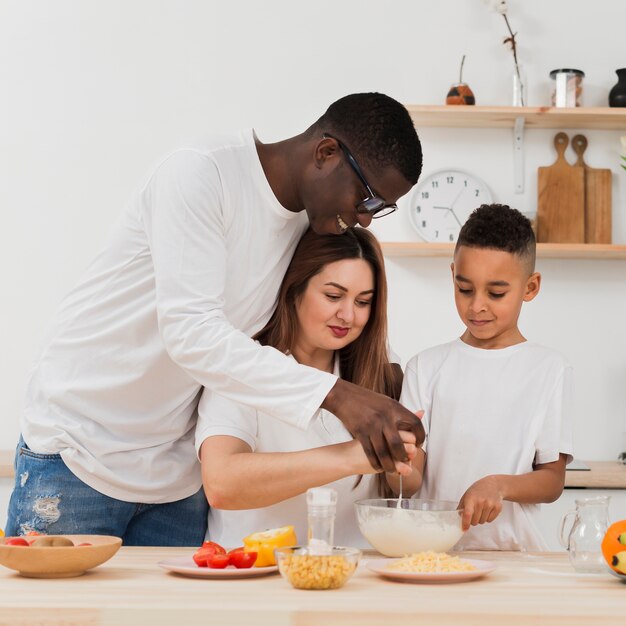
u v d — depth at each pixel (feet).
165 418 5.93
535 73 11.12
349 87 11.09
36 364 6.15
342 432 5.79
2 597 3.66
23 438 6.08
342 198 5.22
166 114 11.02
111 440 5.86
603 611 3.50
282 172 5.49
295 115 11.07
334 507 4.07
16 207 10.91
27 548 4.01
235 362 4.69
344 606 3.52
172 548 5.15
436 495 6.18
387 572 4.13
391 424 4.37
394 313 10.82
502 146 11.01
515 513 5.87
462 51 11.10
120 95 11.03
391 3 11.13
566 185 10.85
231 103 11.05
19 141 10.98
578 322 10.87
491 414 6.11
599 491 9.26
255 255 5.65
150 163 10.99
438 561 4.21
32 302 10.85
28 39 11.06
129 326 5.68
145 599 3.62
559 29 11.17
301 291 5.85
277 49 11.10
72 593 3.75
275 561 4.50
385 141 5.09
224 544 5.82
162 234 5.14
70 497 5.88
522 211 10.93
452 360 6.36
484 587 4.01
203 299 5.02
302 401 4.53
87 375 5.82
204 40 11.10
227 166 5.41
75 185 10.94
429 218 10.72
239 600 3.63
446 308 10.82
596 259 10.90
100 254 5.87
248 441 5.49
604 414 10.81
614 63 11.16
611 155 11.03
